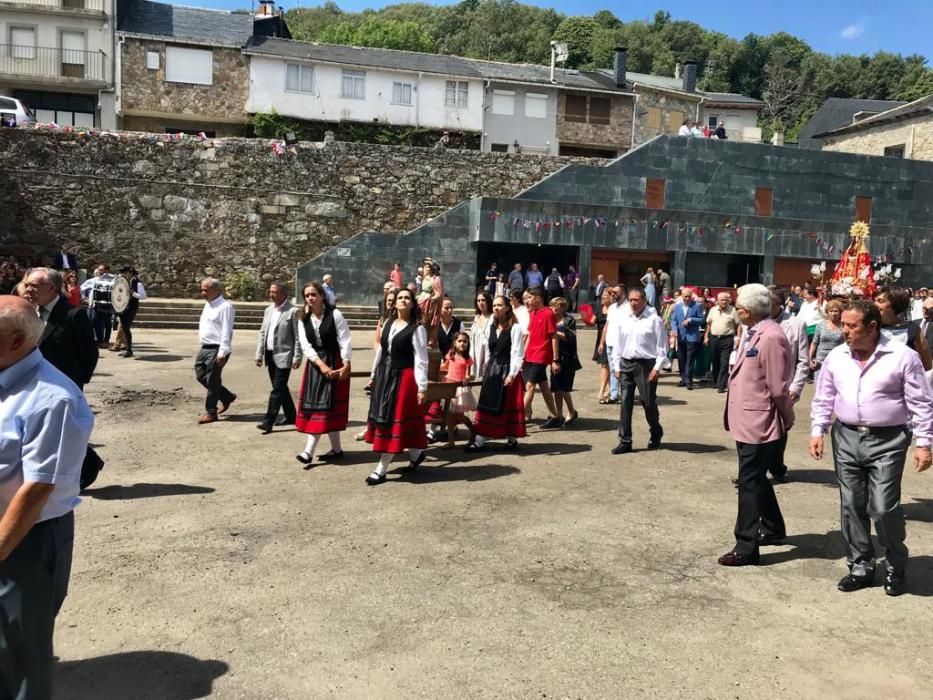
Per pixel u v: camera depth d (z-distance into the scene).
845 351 4.66
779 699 3.40
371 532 5.54
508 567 4.91
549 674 3.59
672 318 14.13
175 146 23.92
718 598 4.50
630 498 6.52
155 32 34.69
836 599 4.50
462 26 82.06
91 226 23.25
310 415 7.37
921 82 73.25
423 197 26.30
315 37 68.31
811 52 88.44
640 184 26.59
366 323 22.80
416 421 6.89
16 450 2.69
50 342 5.98
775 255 27.27
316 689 3.44
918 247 28.81
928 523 5.96
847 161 28.33
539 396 12.16
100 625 4.04
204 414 9.87
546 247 28.81
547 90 40.06
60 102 34.50
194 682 3.49
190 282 24.23
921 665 3.73
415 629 4.03
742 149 27.41
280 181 24.92
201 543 5.26
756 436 5.00
